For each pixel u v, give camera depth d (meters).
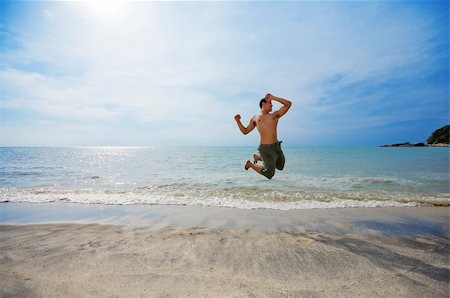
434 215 6.59
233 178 13.71
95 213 6.86
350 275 3.40
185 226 5.63
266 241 4.67
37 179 13.72
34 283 3.19
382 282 3.22
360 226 5.64
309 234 5.08
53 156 40.19
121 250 4.25
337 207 7.48
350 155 38.94
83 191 10.02
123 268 3.59
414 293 2.97
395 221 6.05
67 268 3.60
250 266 3.65
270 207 7.48
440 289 3.06
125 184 11.90
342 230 5.36
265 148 4.68
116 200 8.45
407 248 4.38
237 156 38.09
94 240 4.74
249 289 3.04
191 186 11.12
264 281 3.23
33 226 5.66
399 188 10.55
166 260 3.85
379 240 4.77
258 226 5.62
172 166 21.33
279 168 4.87
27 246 4.44
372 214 6.68
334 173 15.63
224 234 5.06
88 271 3.50
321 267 3.63
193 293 2.94
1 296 2.88
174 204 7.91
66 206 7.70
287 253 4.12
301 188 10.55
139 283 3.18
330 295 2.92
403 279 3.30
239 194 9.31
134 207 7.56
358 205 7.70
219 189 10.35
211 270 3.53
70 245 4.48
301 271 3.51
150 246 4.42
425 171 16.48
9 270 3.54
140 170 18.17
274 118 4.78
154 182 12.43
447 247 4.43
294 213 6.81
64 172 17.02
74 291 3.00
